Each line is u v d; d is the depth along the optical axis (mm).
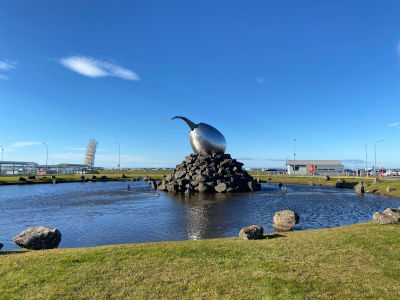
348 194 45375
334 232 14406
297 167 113750
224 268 9414
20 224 23344
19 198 41750
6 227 22312
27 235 13203
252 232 14062
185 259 10352
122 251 11414
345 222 23125
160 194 47344
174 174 57625
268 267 9461
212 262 10008
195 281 8414
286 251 11242
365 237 12914
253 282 8297
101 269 9391
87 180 82812
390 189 44469
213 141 63688
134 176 96125
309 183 66125
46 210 30359
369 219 24406
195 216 26219
